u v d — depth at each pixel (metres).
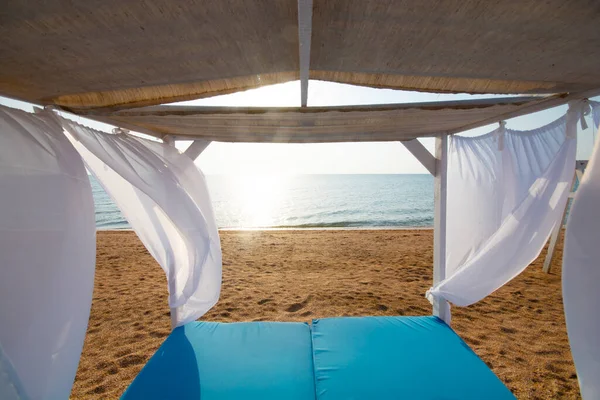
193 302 3.35
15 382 1.30
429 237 10.83
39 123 1.77
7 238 1.49
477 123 2.88
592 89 1.78
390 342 2.96
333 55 1.42
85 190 1.96
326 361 2.67
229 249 8.91
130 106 1.94
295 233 11.88
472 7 0.94
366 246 9.29
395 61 1.43
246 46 1.28
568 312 1.63
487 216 3.19
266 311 4.57
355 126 2.83
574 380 2.95
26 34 1.02
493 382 2.40
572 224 1.62
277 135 3.38
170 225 3.09
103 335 3.83
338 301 4.91
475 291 2.75
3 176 1.49
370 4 0.96
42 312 1.64
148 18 0.98
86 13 0.92
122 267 6.92
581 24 1.02
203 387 2.34
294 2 0.95
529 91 1.81
